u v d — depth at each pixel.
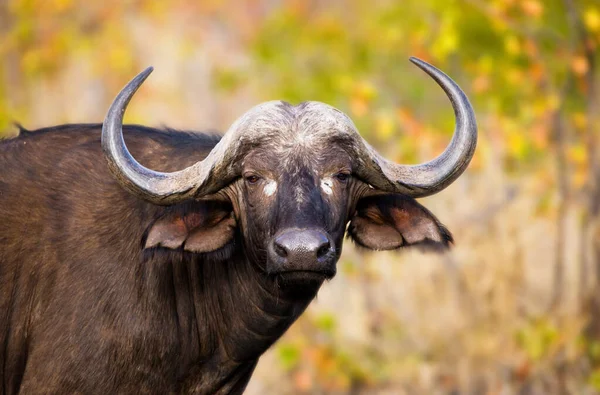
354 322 42.06
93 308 24.28
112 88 63.00
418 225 25.02
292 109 23.58
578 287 42.19
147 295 24.48
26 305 24.75
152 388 24.86
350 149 23.52
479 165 44.34
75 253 24.59
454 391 40.34
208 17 66.88
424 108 62.19
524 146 46.25
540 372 40.12
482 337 41.00
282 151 23.11
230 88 62.09
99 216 24.84
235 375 26.27
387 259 42.44
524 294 41.97
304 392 41.47
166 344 24.75
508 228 42.66
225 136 23.77
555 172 45.22
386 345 41.72
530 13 49.88
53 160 25.47
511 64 53.44
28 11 64.31
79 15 66.12
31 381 24.42
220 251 24.41
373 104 55.91
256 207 23.19
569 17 50.97
